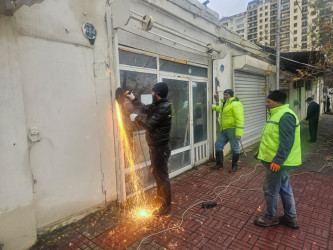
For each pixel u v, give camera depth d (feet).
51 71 8.82
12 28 7.55
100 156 10.88
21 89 7.88
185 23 15.57
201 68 18.07
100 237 9.25
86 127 10.18
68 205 9.75
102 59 10.62
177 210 11.43
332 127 40.75
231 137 17.07
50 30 8.71
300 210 11.13
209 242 8.83
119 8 9.95
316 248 8.31
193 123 17.71
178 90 15.85
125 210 11.46
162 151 10.61
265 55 28.84
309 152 22.94
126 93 10.92
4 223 7.73
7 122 7.59
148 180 13.98
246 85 25.34
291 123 8.58
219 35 19.69
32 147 8.44
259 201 12.23
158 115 10.00
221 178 15.88
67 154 9.54
